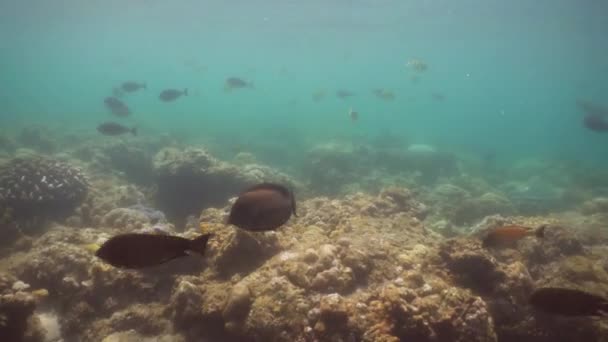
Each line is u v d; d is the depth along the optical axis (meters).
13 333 4.76
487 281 5.55
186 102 109.62
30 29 53.47
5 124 34.16
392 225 7.62
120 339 4.93
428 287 4.98
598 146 70.12
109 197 10.71
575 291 3.29
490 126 106.44
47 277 5.85
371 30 46.66
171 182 12.48
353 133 40.84
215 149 25.81
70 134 25.92
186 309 5.03
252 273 5.24
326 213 8.10
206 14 41.47
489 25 39.31
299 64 104.50
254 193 2.97
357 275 5.39
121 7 38.78
